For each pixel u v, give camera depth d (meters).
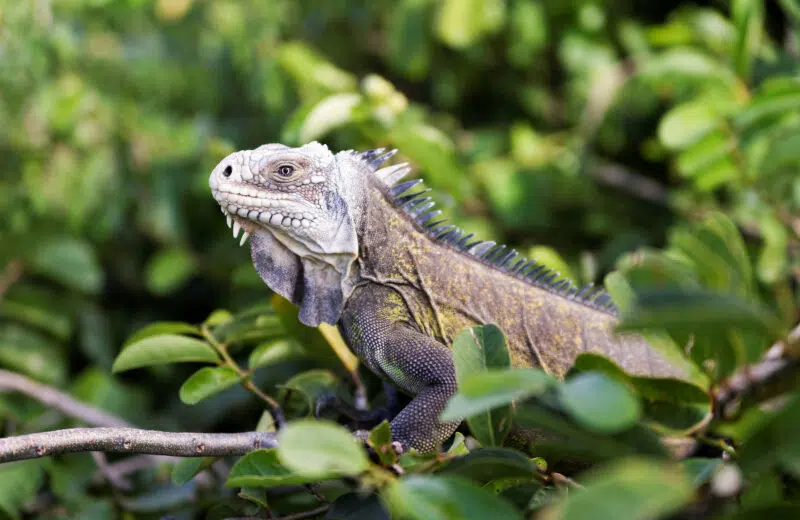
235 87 9.52
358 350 4.64
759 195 6.22
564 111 9.52
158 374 8.23
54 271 7.86
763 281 6.21
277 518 4.05
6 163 7.94
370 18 9.66
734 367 3.38
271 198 4.52
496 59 9.52
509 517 2.61
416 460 3.31
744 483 2.83
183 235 8.65
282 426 4.53
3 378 5.70
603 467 3.14
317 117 6.04
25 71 7.64
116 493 5.42
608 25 9.33
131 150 8.30
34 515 5.58
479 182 8.30
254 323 4.92
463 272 4.82
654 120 9.28
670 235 7.79
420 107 9.24
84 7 8.62
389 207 4.79
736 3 6.35
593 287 5.43
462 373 3.24
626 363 4.89
